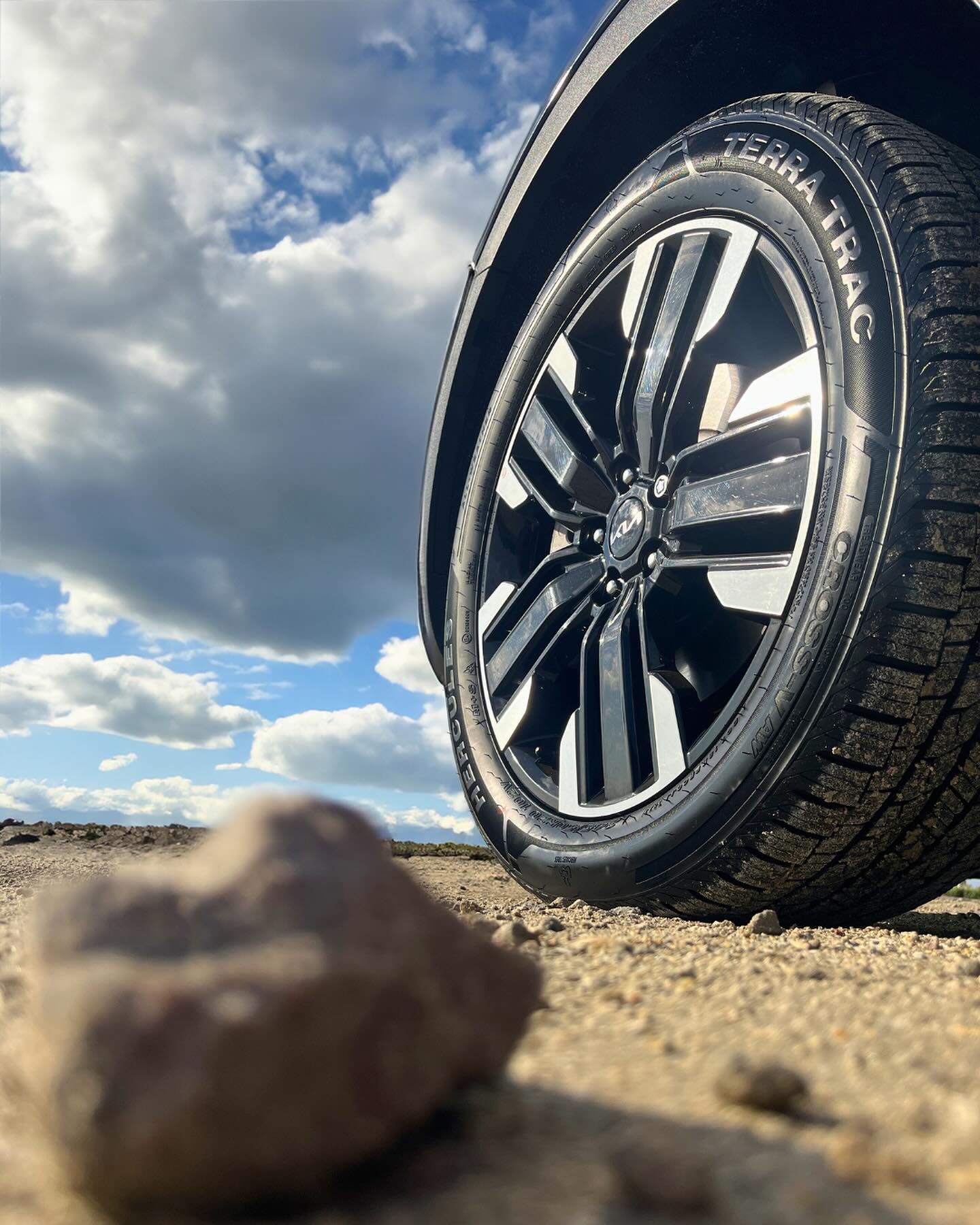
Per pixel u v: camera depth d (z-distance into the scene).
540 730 1.03
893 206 0.71
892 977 0.45
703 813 0.74
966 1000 0.40
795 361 0.75
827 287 0.73
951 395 0.64
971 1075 0.29
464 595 1.19
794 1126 0.24
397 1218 0.18
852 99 0.85
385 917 0.22
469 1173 0.20
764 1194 0.19
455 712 1.16
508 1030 0.25
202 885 0.21
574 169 1.14
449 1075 0.22
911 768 0.66
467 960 0.24
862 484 0.67
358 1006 0.19
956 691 0.64
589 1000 0.39
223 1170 0.17
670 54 0.98
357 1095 0.19
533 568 1.17
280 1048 0.18
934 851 0.71
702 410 0.91
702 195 0.90
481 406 1.33
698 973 0.45
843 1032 0.34
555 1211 0.18
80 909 0.20
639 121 1.08
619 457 0.98
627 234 1.00
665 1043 0.32
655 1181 0.19
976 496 0.64
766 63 0.96
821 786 0.67
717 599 0.87
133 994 0.18
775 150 0.83
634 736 0.85
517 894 1.17
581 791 0.89
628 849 0.80
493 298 1.25
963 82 0.82
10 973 0.41
